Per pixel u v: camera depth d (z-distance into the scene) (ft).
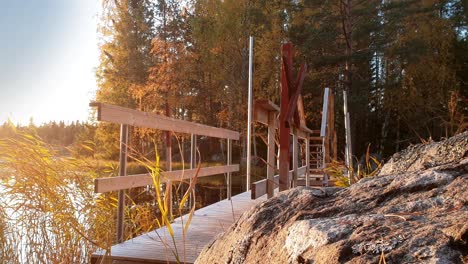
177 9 101.76
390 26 83.20
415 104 83.10
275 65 90.07
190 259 9.20
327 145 34.09
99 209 11.80
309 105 89.97
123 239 11.24
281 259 4.17
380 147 94.38
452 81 85.10
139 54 97.50
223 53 94.53
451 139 6.77
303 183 26.68
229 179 20.61
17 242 10.75
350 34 86.17
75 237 10.41
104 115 9.74
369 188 4.90
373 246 3.35
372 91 90.33
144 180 12.25
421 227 3.46
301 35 87.61
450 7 96.68
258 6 94.84
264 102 12.07
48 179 11.18
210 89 97.35
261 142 93.25
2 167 11.14
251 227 5.07
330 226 3.96
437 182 4.47
